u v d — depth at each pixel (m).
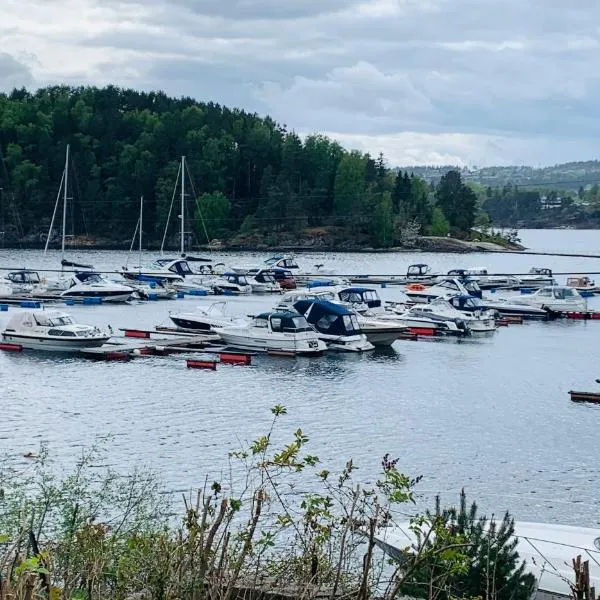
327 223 184.12
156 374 44.59
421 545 11.24
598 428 34.88
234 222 184.25
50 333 50.88
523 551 17.16
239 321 59.84
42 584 9.61
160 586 9.91
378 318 64.69
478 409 38.06
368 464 29.03
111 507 18.50
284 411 12.08
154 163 184.50
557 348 57.09
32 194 181.50
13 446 30.03
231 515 11.06
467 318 64.00
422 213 189.50
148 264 125.25
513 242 197.75
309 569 10.89
